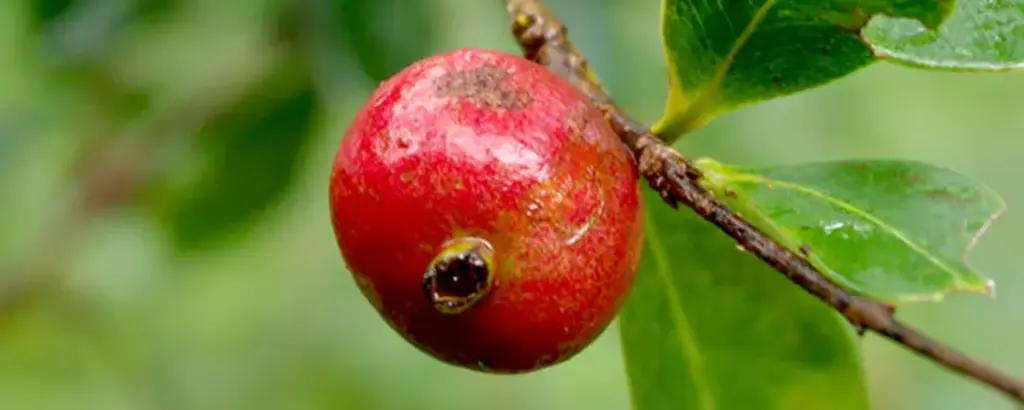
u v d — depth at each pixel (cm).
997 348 54
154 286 45
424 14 34
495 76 21
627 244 21
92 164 40
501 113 20
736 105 22
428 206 20
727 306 24
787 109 47
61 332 46
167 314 49
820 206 22
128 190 40
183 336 49
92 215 40
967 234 21
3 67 39
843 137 49
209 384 49
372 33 34
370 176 20
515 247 20
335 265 53
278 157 37
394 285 21
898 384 55
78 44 34
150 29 37
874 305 20
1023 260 55
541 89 21
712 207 21
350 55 34
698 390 24
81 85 38
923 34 21
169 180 38
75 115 40
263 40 36
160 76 39
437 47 35
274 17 36
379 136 21
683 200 21
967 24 21
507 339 21
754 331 24
